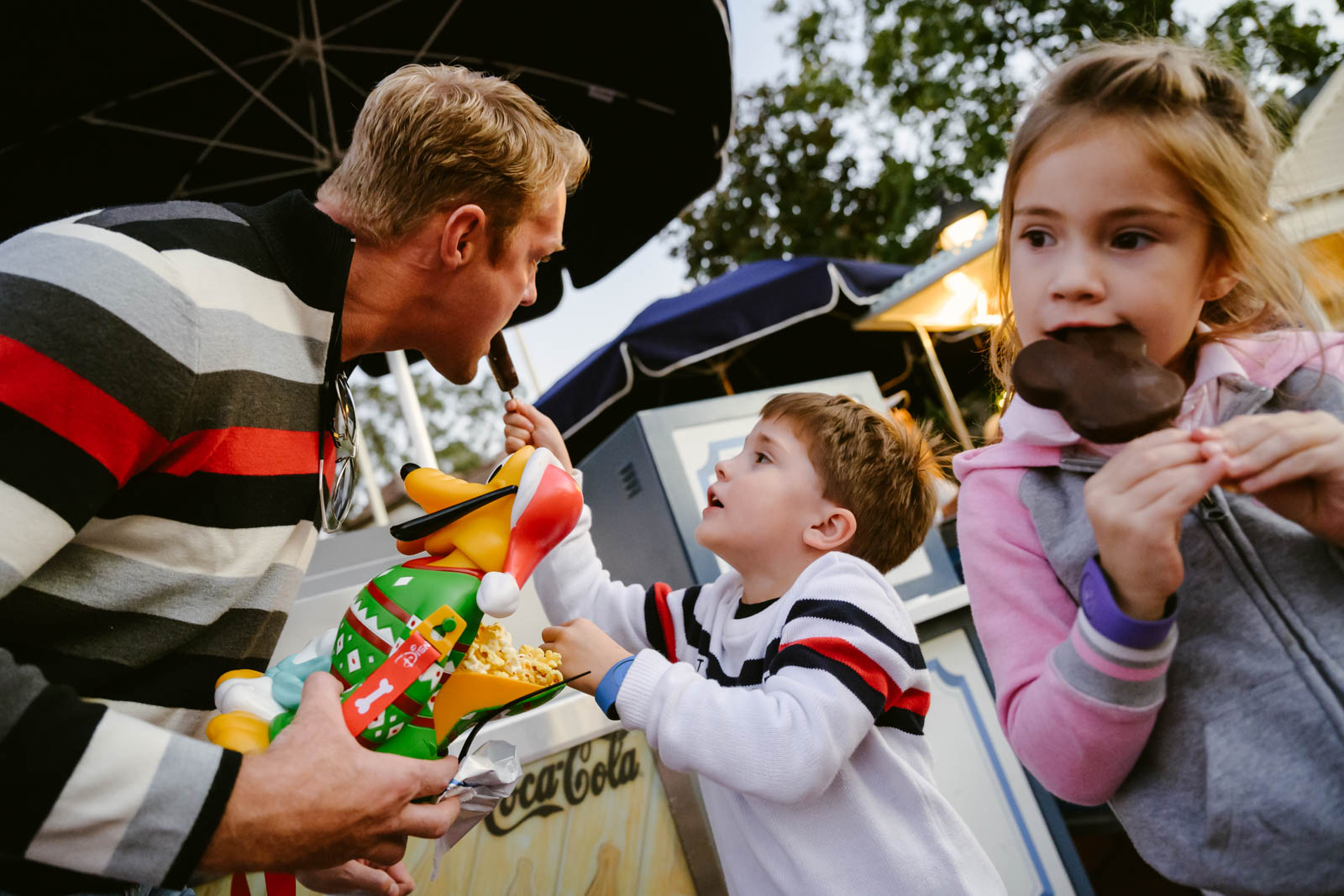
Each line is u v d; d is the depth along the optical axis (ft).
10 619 2.63
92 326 2.53
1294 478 2.20
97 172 8.60
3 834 2.17
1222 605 2.62
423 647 2.79
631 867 4.93
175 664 3.01
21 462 2.38
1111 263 2.54
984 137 38.14
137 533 2.85
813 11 44.24
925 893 3.64
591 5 7.93
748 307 13.28
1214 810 2.52
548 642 4.14
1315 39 34.68
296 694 2.93
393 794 2.56
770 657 4.11
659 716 3.73
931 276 13.09
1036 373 2.48
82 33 7.39
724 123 8.46
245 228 3.23
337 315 3.35
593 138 9.11
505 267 3.79
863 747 3.89
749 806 3.91
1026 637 2.92
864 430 4.91
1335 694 2.46
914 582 6.74
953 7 39.40
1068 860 6.30
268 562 3.23
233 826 2.31
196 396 2.84
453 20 8.27
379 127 3.52
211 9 7.66
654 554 6.40
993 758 6.40
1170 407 2.33
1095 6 35.27
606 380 13.14
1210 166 2.47
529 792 4.75
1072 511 2.91
